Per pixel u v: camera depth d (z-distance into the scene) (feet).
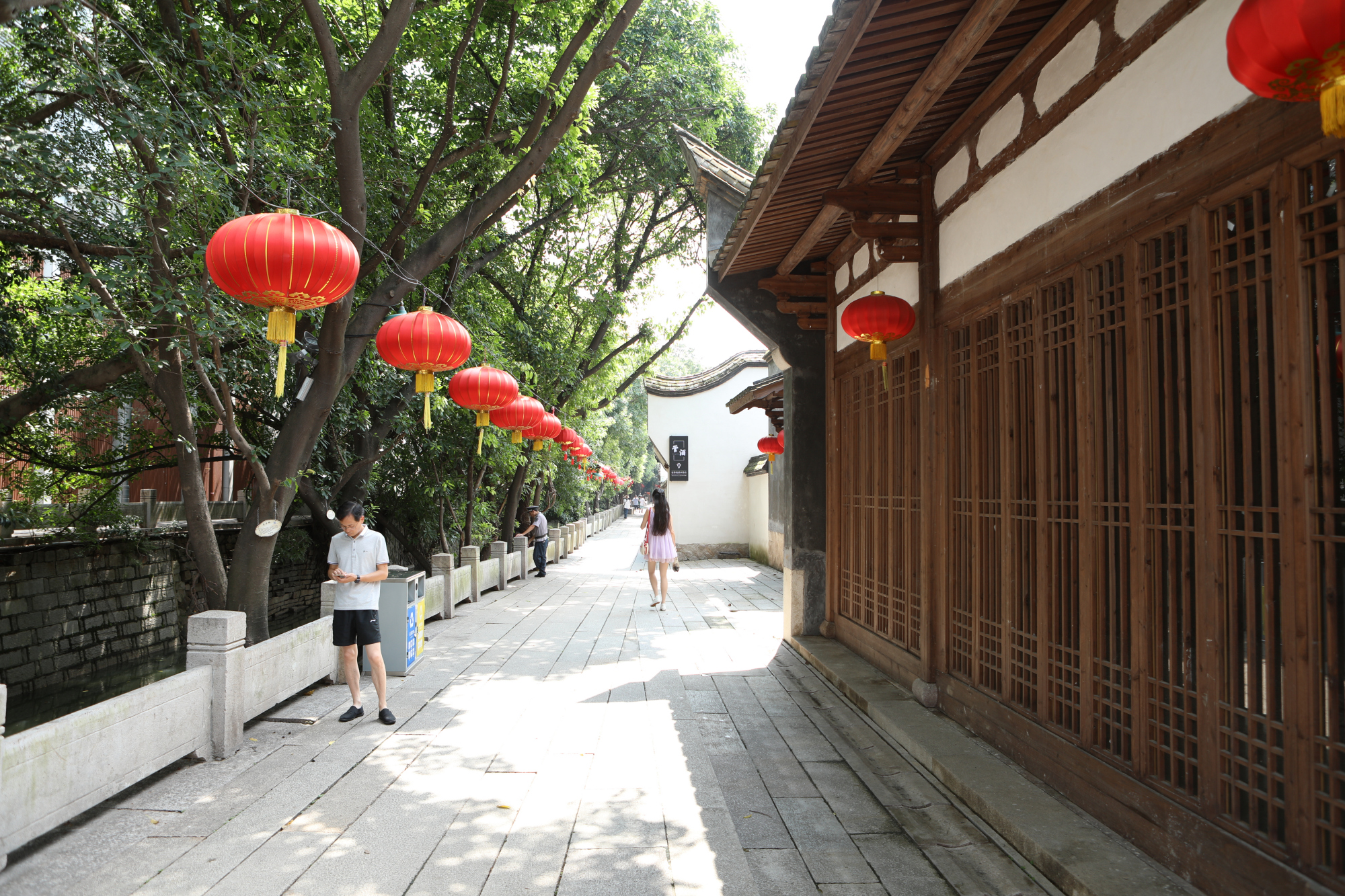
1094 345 11.44
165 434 28.37
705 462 66.33
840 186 18.17
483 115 30.73
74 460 27.89
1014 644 13.87
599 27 34.24
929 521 17.52
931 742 14.83
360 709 17.71
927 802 12.85
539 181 32.50
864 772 14.35
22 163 16.65
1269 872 7.97
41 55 18.24
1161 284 10.00
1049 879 10.09
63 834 11.43
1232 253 8.84
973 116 15.25
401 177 26.35
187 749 14.14
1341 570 7.45
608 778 13.96
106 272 18.24
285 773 14.14
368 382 28.17
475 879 10.16
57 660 27.48
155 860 10.64
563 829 11.72
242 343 23.41
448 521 45.44
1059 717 12.49
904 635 19.80
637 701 19.35
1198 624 9.18
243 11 23.98
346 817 12.16
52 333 24.34
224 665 14.92
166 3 19.38
